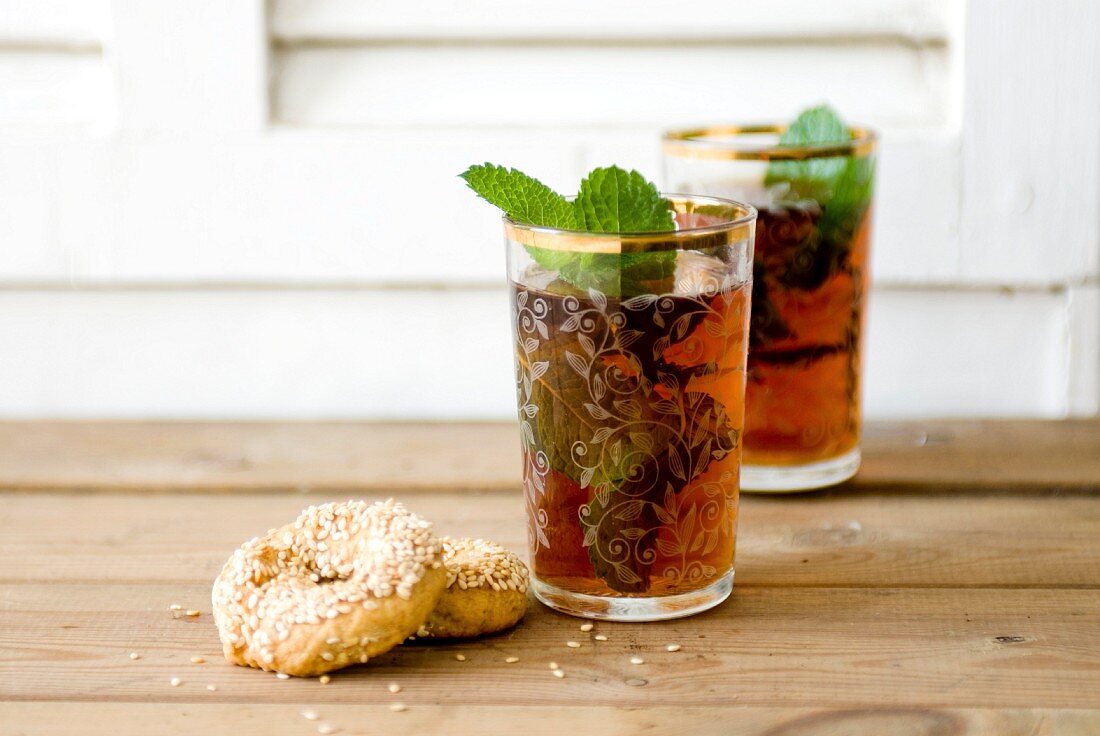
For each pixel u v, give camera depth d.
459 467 0.81
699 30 0.85
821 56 0.86
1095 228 0.86
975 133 0.86
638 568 0.68
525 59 0.87
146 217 0.88
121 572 0.72
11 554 0.74
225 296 0.89
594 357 0.66
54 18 0.86
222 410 0.90
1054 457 0.81
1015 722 0.63
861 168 0.75
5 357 0.90
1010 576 0.71
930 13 0.85
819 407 0.77
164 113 0.87
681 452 0.67
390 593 0.65
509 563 0.69
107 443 0.85
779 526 0.75
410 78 0.87
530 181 0.68
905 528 0.75
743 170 0.74
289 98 0.87
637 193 0.68
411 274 0.88
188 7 0.85
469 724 0.64
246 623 0.66
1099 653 0.67
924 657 0.67
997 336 0.88
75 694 0.65
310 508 0.69
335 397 0.90
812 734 0.63
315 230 0.87
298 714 0.64
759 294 0.76
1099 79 0.85
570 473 0.68
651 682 0.65
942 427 0.86
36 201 0.87
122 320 0.89
